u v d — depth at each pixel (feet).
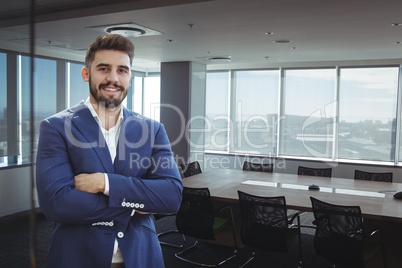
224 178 17.43
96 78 3.67
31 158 2.93
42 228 13.48
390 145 25.73
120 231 3.69
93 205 3.53
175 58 25.41
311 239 16.43
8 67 19.24
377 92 25.84
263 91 29.50
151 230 4.05
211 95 31.30
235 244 14.07
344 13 12.93
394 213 11.14
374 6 11.99
